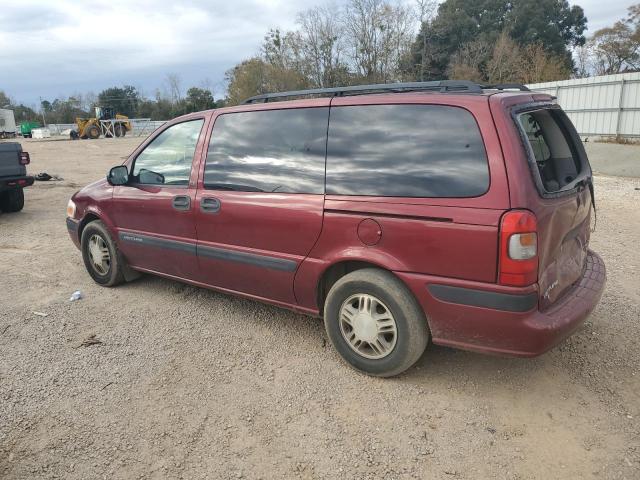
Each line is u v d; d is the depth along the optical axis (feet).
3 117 219.61
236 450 9.04
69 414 10.09
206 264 13.67
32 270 19.01
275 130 12.16
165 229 14.46
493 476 8.34
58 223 27.71
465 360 11.84
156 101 256.93
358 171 10.71
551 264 9.82
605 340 12.64
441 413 9.95
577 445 9.00
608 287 16.11
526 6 160.35
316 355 12.22
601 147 57.88
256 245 12.40
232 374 11.46
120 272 16.56
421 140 10.02
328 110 11.34
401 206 9.97
